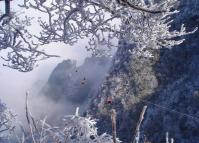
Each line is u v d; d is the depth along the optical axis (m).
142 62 43.38
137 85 42.53
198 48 42.53
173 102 38.53
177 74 41.81
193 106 36.41
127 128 39.47
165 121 37.12
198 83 38.72
